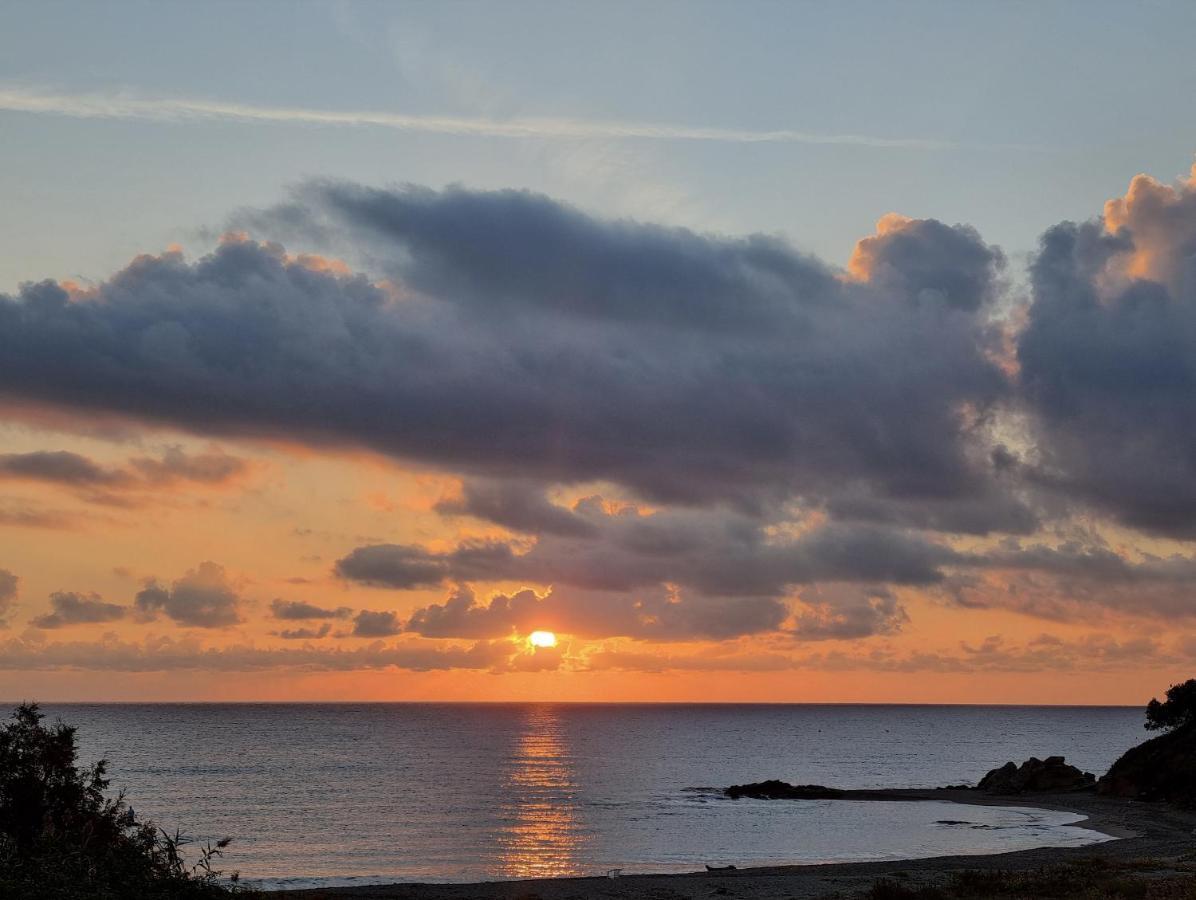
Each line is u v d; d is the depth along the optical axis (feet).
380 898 142.31
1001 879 127.34
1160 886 115.24
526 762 599.57
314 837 264.93
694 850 235.20
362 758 624.18
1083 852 196.54
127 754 644.27
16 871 71.77
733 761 634.02
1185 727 346.13
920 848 230.89
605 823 298.56
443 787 431.84
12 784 83.10
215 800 370.32
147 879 75.61
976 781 495.00
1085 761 653.71
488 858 224.12
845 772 552.41
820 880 157.58
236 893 80.33
